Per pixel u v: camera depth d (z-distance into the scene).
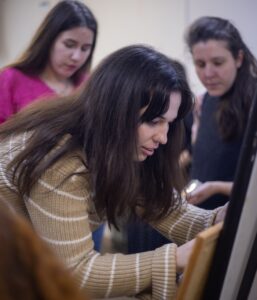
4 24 3.09
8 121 0.91
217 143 1.40
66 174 0.73
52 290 0.28
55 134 0.76
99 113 0.74
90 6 2.68
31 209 0.77
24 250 0.28
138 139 0.76
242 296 0.66
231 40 1.32
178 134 0.95
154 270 0.71
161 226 0.98
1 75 1.49
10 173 0.81
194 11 2.21
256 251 0.63
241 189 0.53
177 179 0.98
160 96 0.72
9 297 0.27
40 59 1.49
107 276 0.71
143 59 0.74
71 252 0.73
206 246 0.54
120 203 0.79
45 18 1.49
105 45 2.69
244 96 1.32
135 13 2.49
